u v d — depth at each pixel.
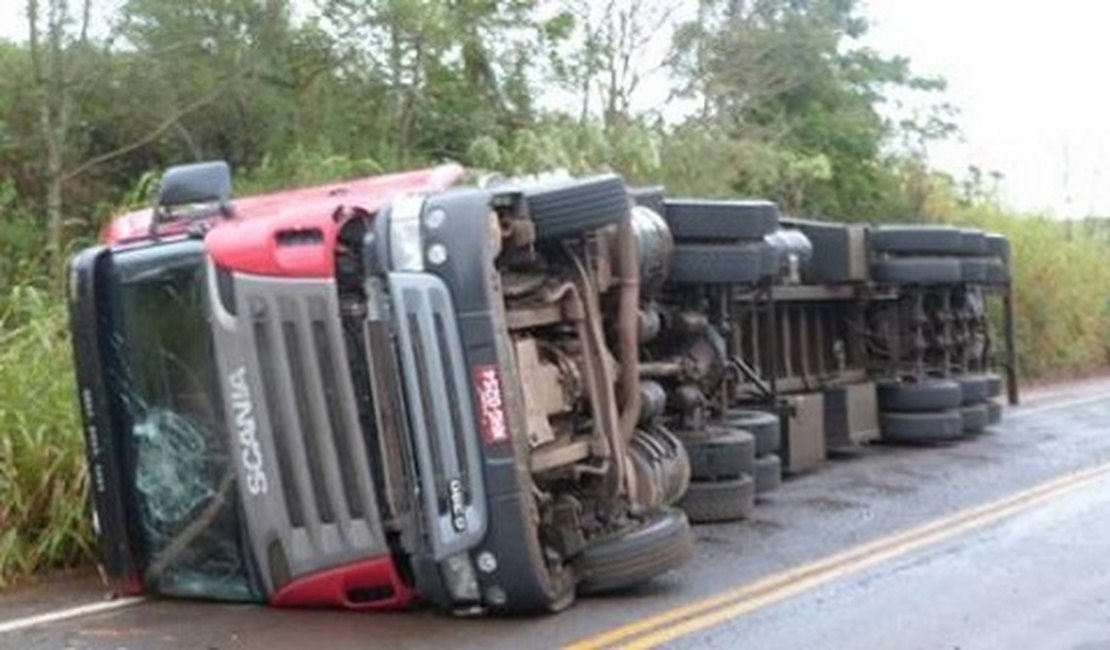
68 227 13.55
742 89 23.16
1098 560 8.84
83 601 7.68
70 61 13.66
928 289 15.41
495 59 18.58
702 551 9.20
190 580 7.53
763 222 10.70
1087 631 7.05
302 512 7.06
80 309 7.48
